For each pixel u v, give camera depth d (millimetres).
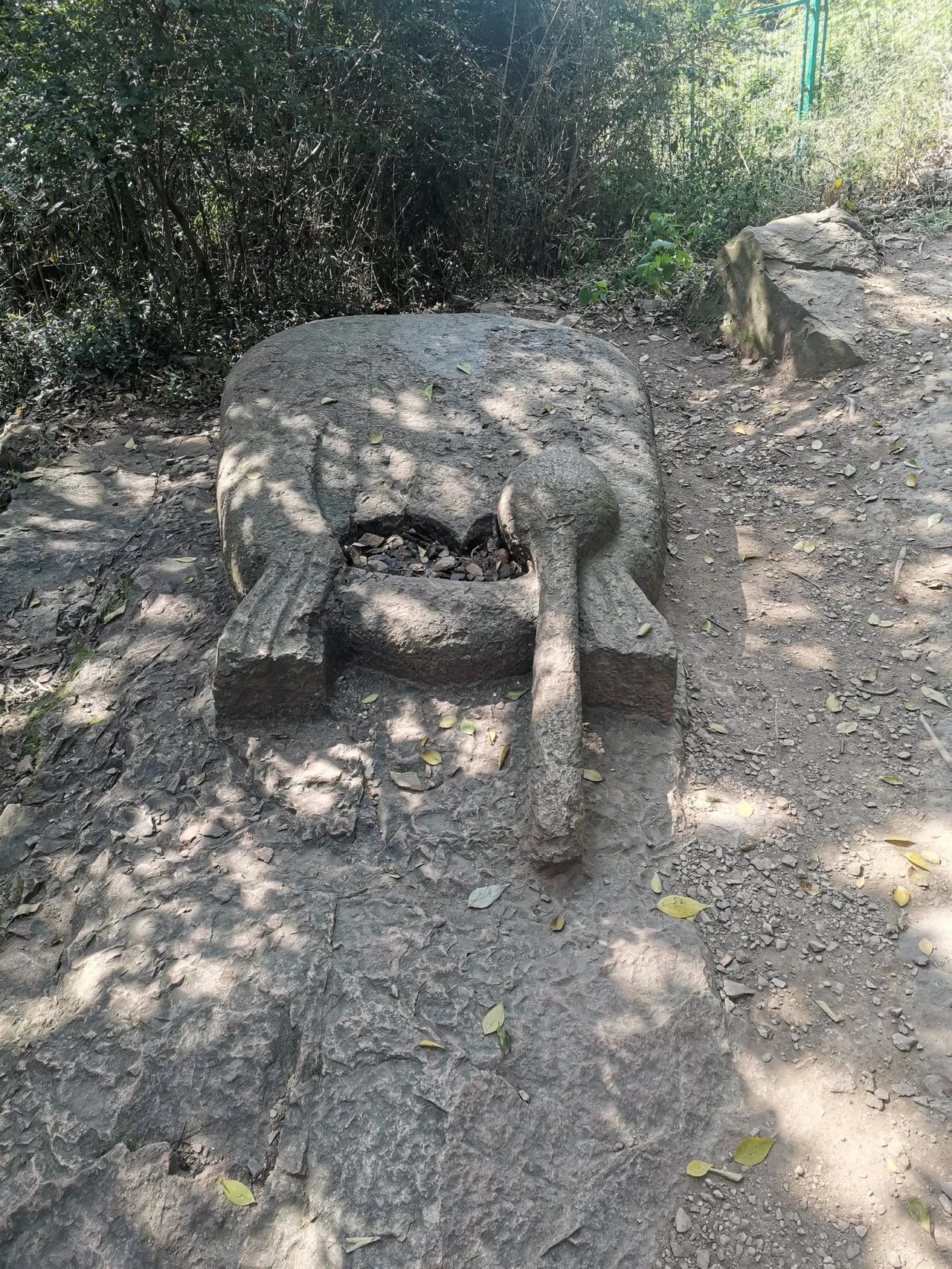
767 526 4707
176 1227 2348
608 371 4805
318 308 7289
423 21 6855
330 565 3705
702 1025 2666
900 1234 2301
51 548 4754
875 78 8742
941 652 3887
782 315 5676
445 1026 2662
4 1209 2400
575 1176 2408
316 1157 2443
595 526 3721
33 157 5812
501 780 3285
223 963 2816
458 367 4789
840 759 3508
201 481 5156
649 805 3236
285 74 6117
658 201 8039
